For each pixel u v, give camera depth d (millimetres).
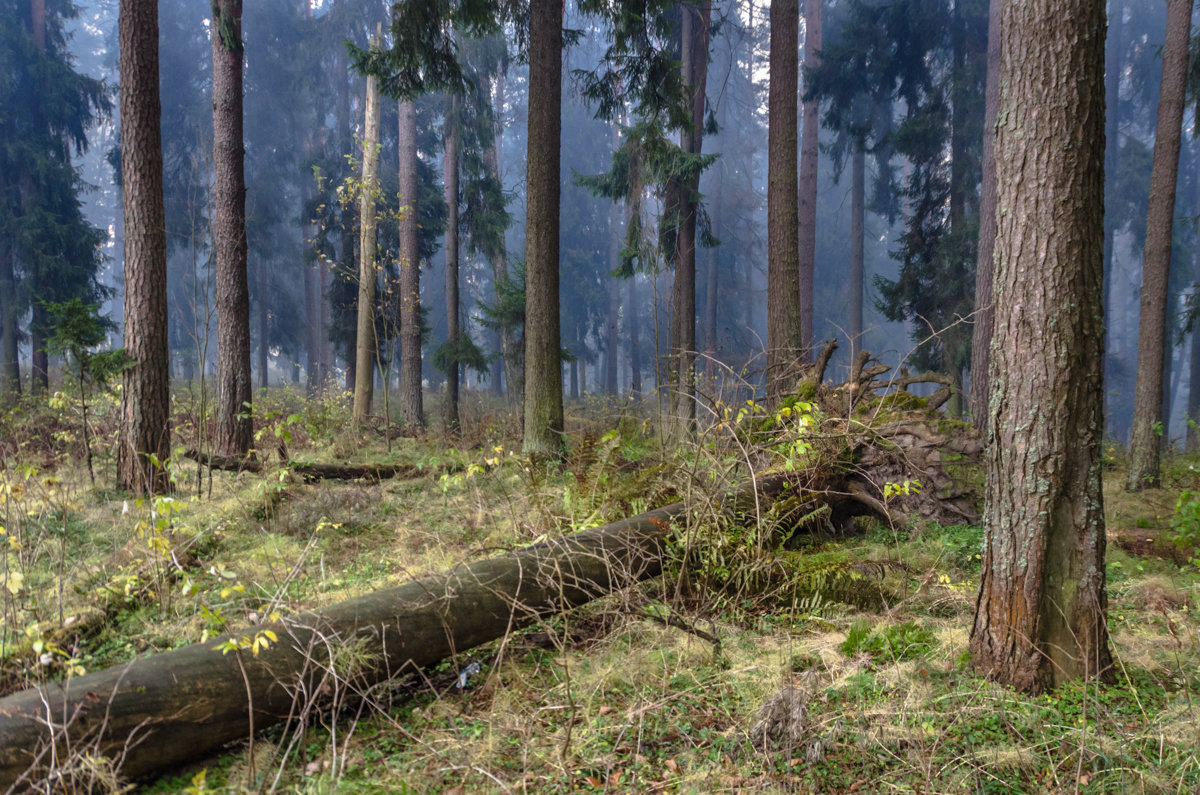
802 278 19984
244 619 3992
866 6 20672
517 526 5629
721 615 4441
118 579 4340
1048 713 3133
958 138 18250
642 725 3094
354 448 10859
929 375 7828
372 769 2793
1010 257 3428
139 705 2582
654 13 11625
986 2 18922
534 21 9875
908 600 4801
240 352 9609
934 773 2738
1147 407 9445
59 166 19922
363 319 14695
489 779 2701
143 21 7109
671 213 14734
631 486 5984
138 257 7129
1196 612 4434
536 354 9781
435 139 21438
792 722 2912
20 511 4820
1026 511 3391
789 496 5941
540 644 4078
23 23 20359
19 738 2344
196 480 7809
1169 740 2803
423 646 3459
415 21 10328
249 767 2658
